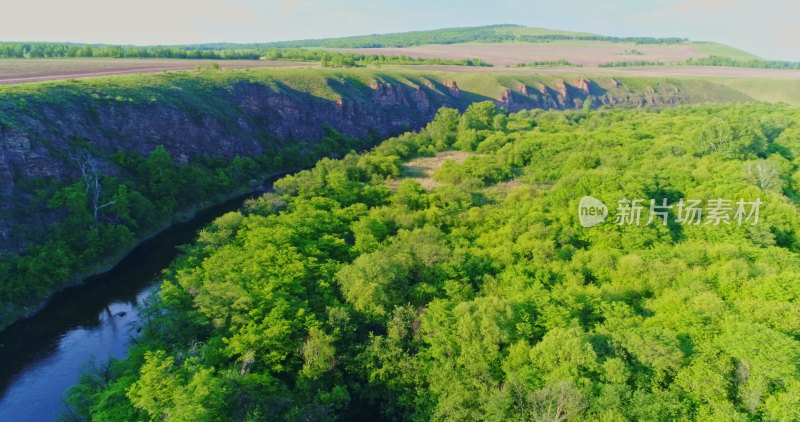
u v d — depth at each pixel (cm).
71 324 4541
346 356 3306
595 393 2589
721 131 7638
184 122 8644
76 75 10462
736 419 2361
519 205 6134
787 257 4131
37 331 4403
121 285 5297
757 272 3806
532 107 19488
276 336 3203
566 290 3712
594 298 3606
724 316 3084
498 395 2673
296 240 4800
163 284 4038
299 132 11681
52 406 3453
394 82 16400
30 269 4794
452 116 11344
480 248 4928
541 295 3575
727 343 2753
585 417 2495
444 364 3022
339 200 6581
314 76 13650
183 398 2450
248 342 3167
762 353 2558
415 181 7362
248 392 2788
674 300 3397
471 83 19988
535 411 2570
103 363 3753
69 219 5506
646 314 3469
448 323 3291
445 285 3928
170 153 8112
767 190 5825
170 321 3616
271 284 3719
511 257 4459
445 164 8294
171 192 7188
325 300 3794
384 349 3253
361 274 3884
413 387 3142
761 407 2489
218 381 2686
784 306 3067
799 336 2905
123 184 6588
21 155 5631
